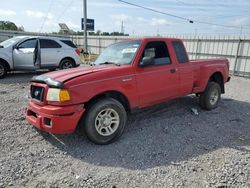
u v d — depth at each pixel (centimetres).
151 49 490
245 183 312
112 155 387
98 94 411
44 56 1105
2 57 1011
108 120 422
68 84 381
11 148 401
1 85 895
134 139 445
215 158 379
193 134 473
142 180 320
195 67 576
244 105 700
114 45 543
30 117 431
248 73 1401
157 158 378
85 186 306
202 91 605
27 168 345
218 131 493
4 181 313
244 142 443
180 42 555
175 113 594
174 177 327
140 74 459
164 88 507
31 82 433
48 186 306
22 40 1069
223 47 1531
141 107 477
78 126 446
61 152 394
